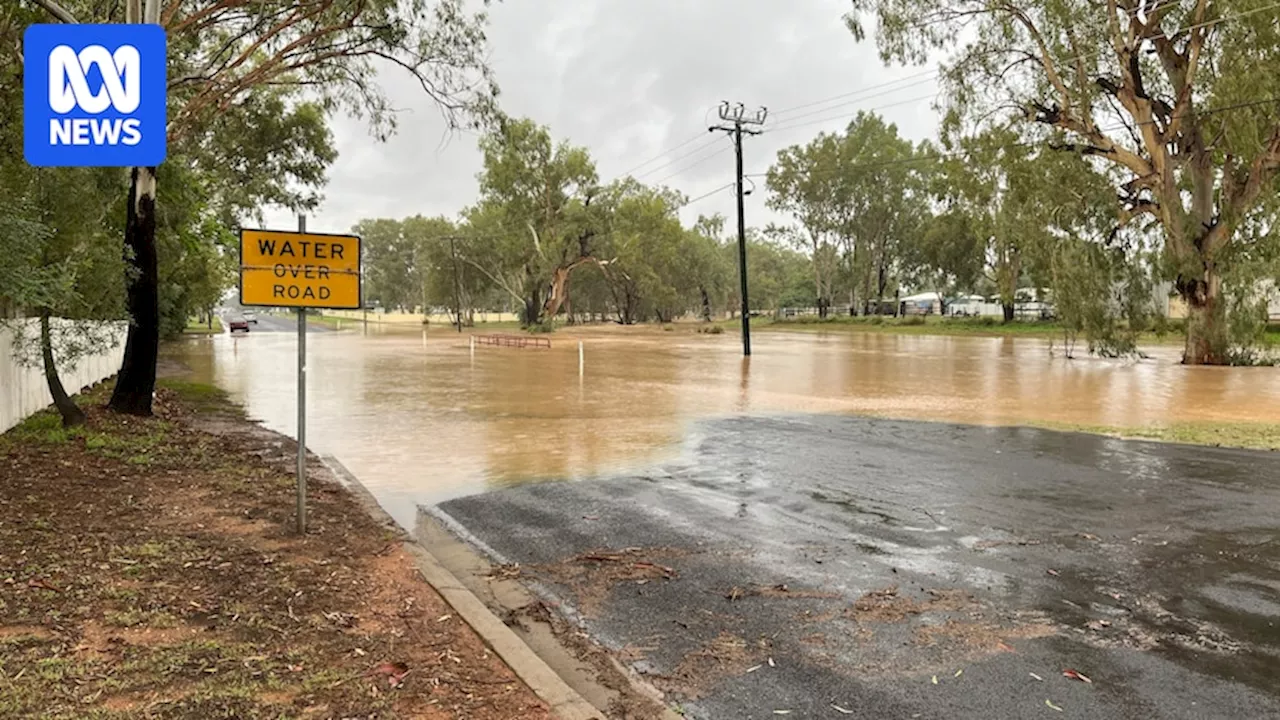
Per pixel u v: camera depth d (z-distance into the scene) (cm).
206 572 491
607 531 651
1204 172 2677
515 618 461
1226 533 630
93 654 358
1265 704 350
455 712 320
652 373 2394
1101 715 341
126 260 1188
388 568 519
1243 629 436
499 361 3002
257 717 306
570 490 808
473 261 8888
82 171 962
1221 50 2364
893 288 10588
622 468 925
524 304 7750
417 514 713
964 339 4819
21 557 496
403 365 2777
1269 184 2472
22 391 1127
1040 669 387
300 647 380
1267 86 2217
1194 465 919
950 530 645
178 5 1207
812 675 383
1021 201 2948
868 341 4644
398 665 364
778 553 585
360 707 320
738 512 712
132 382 1288
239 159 3241
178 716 303
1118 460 952
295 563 518
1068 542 606
